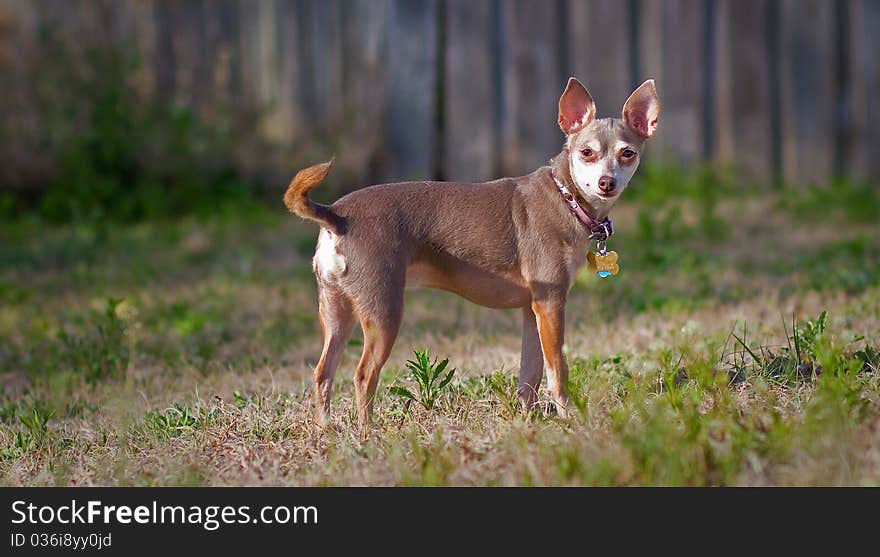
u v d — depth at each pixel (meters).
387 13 16.64
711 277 11.38
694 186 16.12
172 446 6.61
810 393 6.39
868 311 8.67
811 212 15.09
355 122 17.02
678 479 5.39
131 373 8.67
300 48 17.41
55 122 16.20
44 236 14.51
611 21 16.48
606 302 10.36
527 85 16.53
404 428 6.49
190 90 17.41
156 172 16.28
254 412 7.06
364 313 6.50
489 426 6.34
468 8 16.44
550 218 6.71
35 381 8.64
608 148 6.64
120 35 17.03
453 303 10.89
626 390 6.68
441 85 16.58
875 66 16.78
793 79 16.73
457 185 6.81
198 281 12.25
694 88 16.59
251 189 16.69
